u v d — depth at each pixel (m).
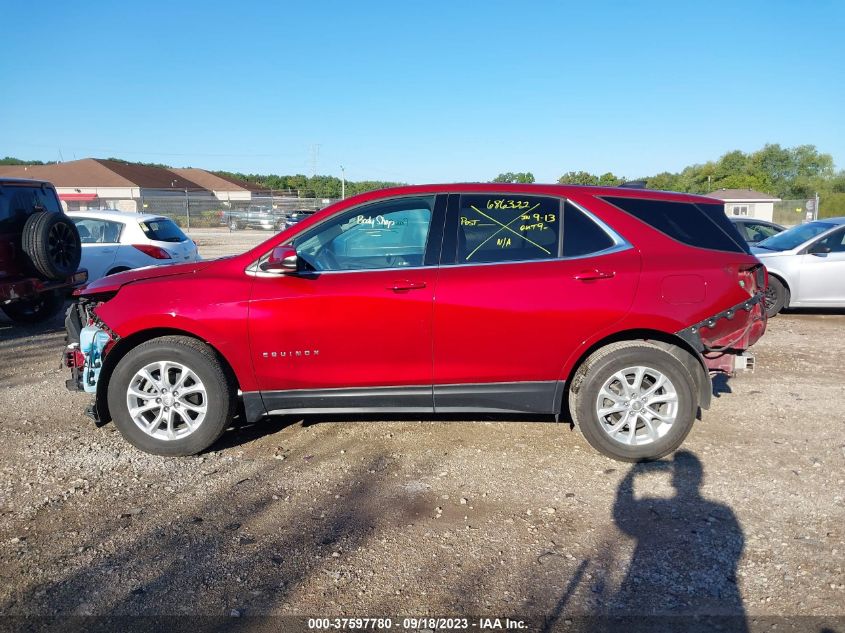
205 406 4.39
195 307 4.32
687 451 4.52
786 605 2.83
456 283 4.27
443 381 4.36
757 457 4.41
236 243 29.52
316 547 3.32
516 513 3.66
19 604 2.86
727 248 4.44
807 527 3.47
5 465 4.34
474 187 4.52
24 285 8.12
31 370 6.88
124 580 3.04
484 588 2.97
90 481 4.09
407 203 4.50
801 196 63.34
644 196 4.50
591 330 4.25
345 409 4.47
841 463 4.30
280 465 4.34
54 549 3.30
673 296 4.25
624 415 4.31
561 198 4.45
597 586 2.98
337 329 4.29
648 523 3.54
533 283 4.25
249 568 3.14
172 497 3.88
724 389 5.99
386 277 4.31
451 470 4.24
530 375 4.33
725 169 67.88
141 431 4.44
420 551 3.28
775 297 9.65
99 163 58.41
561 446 4.63
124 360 4.37
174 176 66.69
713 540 3.35
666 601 2.87
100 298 4.64
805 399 5.69
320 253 4.46
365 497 3.87
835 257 9.41
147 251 10.63
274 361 4.36
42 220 8.05
